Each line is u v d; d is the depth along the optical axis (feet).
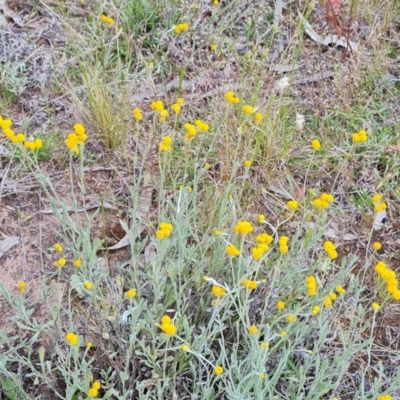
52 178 3.55
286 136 3.75
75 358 2.21
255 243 2.96
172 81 4.15
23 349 2.77
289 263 2.79
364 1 4.62
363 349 2.95
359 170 3.78
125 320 2.47
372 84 4.26
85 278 2.60
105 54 4.01
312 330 2.72
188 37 4.33
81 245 3.07
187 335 2.40
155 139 3.70
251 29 4.48
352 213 3.59
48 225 3.33
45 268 3.13
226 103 3.74
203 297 2.73
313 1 4.00
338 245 3.43
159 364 2.59
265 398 2.48
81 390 2.38
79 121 3.75
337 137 3.91
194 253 2.77
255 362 2.32
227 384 2.40
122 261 3.19
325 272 2.61
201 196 3.40
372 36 4.41
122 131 3.65
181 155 3.60
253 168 3.60
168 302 2.57
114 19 4.34
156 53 4.30
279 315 2.59
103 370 2.57
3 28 4.30
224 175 3.46
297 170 3.74
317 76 4.28
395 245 3.46
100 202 3.45
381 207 2.60
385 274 2.25
